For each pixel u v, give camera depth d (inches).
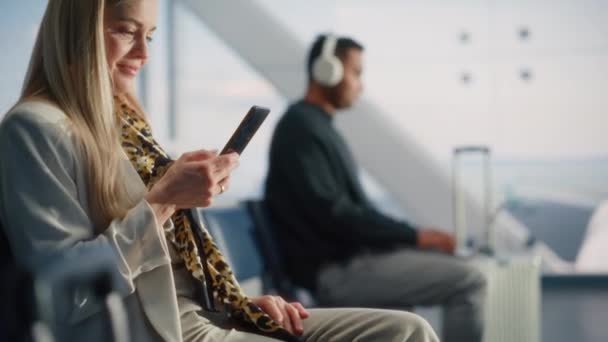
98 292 37.5
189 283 54.1
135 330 47.5
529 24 217.9
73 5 50.8
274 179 114.2
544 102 220.5
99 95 50.3
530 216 225.1
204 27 201.8
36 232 46.2
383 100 220.2
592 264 227.3
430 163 205.6
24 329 31.7
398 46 217.9
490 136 221.3
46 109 49.1
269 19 201.0
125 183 50.7
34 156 47.3
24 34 81.0
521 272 118.5
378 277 109.9
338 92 120.0
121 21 53.1
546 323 176.6
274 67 202.1
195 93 209.2
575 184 223.8
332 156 115.3
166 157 54.2
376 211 113.2
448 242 113.1
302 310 57.3
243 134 53.2
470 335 108.1
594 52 218.4
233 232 101.8
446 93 219.8
